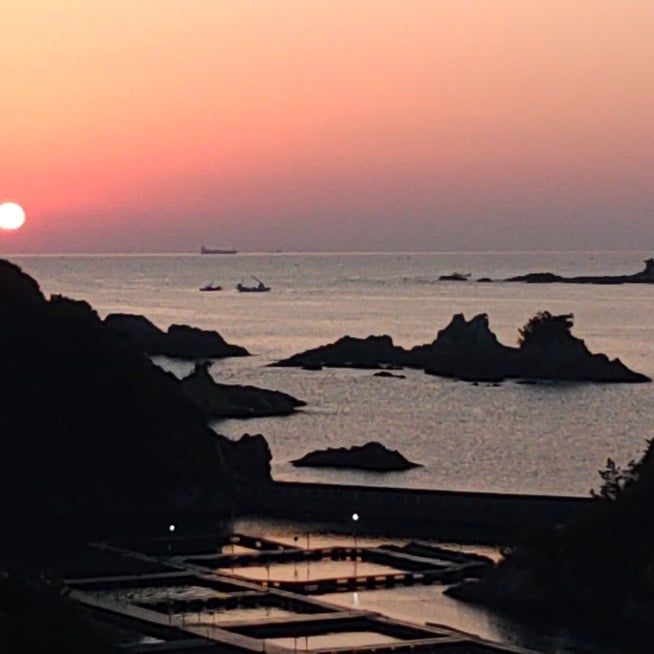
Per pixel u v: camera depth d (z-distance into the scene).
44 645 170.38
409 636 196.75
